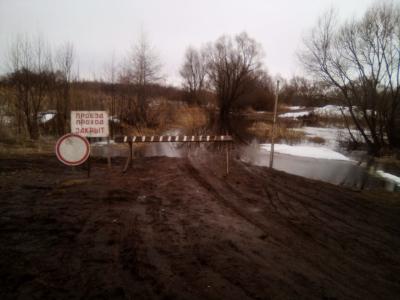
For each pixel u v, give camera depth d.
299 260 3.66
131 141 8.06
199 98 50.66
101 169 8.46
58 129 16.50
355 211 5.99
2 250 3.42
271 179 8.24
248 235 4.30
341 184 9.41
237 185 7.26
